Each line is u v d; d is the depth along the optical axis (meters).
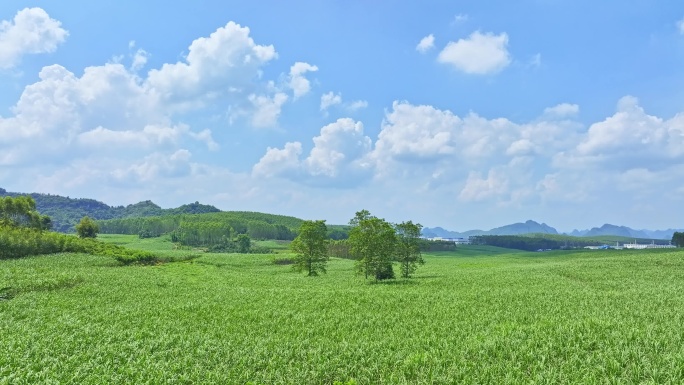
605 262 69.94
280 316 33.22
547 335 22.39
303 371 19.75
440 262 109.19
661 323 24.83
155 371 19.67
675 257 70.62
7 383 18.28
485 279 55.12
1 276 51.84
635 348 18.97
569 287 44.28
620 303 33.50
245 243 146.25
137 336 26.55
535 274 59.12
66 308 36.94
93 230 131.12
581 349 19.86
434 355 20.67
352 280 63.38
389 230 59.44
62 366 20.61
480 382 17.19
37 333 26.77
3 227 89.62
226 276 71.06
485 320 29.17
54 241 90.19
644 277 51.22
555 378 16.86
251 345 24.30
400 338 25.42
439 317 31.23
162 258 104.12
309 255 73.75
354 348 22.73
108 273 63.47
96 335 26.94
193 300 42.16
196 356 22.36
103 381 18.33
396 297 40.25
